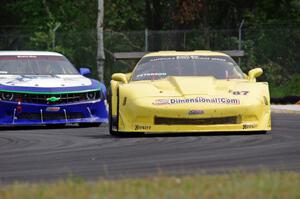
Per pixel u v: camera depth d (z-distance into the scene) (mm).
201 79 49031
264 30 102625
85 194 25031
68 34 111938
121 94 48688
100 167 35125
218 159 36781
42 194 25219
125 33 109188
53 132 55531
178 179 27906
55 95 59156
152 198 24109
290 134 48656
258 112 47312
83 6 132625
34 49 115438
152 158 37781
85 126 61844
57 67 64875
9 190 26312
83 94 60188
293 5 120000
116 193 25141
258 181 26938
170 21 126125
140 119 47531
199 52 54031
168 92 47938
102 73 105562
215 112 46656
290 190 25203
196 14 116000
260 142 43562
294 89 94750
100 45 105875
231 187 25859
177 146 42469
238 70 52781
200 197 24156
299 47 100875
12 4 137500
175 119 46969
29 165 36344
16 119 58625
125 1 133500
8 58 64750
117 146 43438
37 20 132500
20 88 58906
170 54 53344
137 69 52469
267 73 101312
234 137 46375
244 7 121438
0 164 36781
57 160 38000
